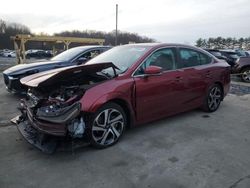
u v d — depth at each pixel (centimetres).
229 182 309
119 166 343
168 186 300
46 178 314
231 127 492
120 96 391
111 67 404
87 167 339
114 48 525
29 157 363
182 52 506
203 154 379
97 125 376
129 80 407
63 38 2288
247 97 754
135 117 423
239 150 394
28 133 392
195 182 308
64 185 301
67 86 387
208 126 494
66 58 760
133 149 391
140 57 436
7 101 667
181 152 384
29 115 381
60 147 361
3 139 420
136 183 306
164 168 339
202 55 554
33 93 406
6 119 522
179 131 465
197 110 595
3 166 339
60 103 354
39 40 2173
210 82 555
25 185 300
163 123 504
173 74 472
